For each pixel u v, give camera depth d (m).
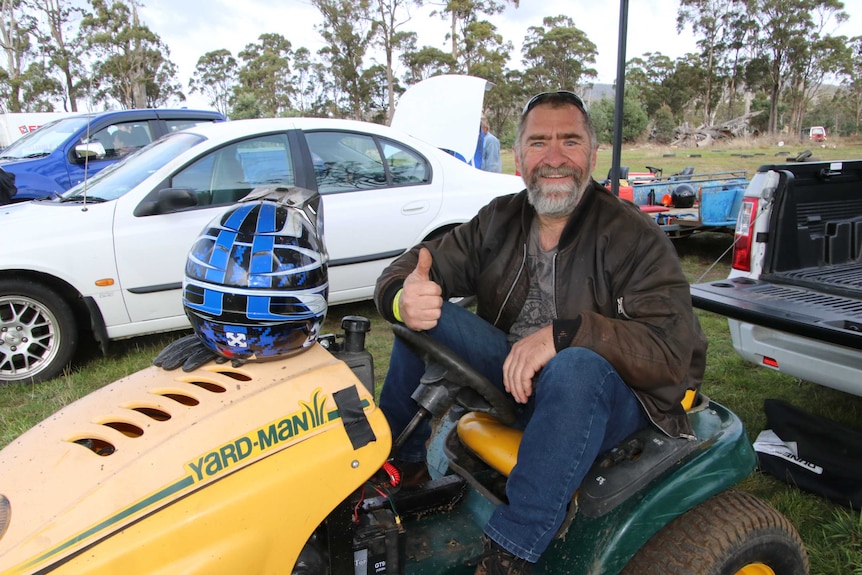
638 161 18.31
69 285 4.11
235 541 1.31
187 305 1.52
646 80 48.88
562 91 2.03
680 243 8.50
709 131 38.88
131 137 7.72
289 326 1.49
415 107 7.04
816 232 3.86
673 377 1.69
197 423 1.38
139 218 4.17
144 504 1.27
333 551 1.52
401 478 2.04
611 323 1.68
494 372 2.04
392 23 42.06
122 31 42.44
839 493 2.72
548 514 1.57
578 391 1.59
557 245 1.98
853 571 2.35
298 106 50.41
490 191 5.34
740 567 1.70
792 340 3.01
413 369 2.01
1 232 3.96
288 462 1.40
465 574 1.80
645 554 1.67
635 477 1.63
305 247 1.53
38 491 1.29
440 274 2.17
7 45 38.91
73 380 4.09
